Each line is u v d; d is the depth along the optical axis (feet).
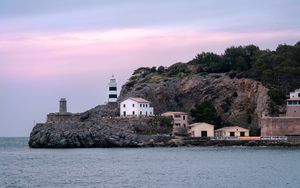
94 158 629.10
